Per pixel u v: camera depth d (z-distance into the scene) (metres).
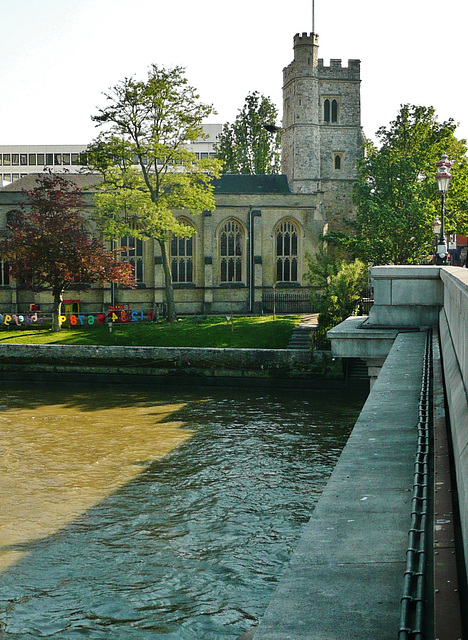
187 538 19.16
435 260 27.17
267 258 71.12
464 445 5.12
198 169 60.12
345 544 5.64
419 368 13.60
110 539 19.11
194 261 71.25
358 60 83.38
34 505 21.91
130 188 59.06
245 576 16.75
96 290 69.81
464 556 4.68
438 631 3.93
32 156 164.75
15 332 57.09
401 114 63.25
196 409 38.03
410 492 6.79
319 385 44.91
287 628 4.31
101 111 56.66
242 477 24.91
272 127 58.81
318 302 48.44
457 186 59.88
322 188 83.31
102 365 48.44
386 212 59.97
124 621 14.58
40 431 32.66
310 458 27.45
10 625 14.40
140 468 26.12
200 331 54.31
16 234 58.12
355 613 4.48
